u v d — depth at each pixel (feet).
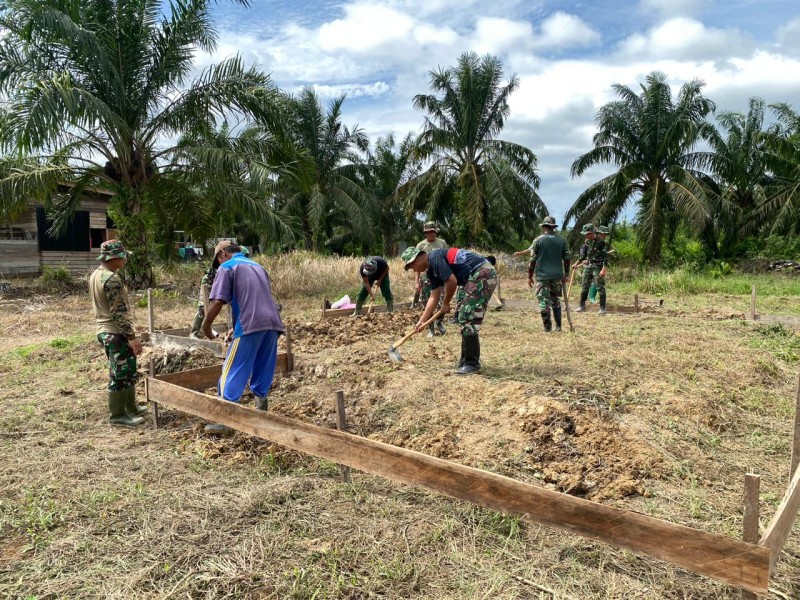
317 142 85.71
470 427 14.05
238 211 45.93
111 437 14.67
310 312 35.19
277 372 19.20
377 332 25.57
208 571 8.69
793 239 72.69
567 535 9.59
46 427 15.35
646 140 70.90
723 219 71.61
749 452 12.90
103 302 15.26
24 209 43.16
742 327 26.61
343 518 10.22
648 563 8.77
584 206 77.97
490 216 77.10
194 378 16.92
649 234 68.28
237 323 14.49
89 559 9.07
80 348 24.67
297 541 9.48
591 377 16.94
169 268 51.39
